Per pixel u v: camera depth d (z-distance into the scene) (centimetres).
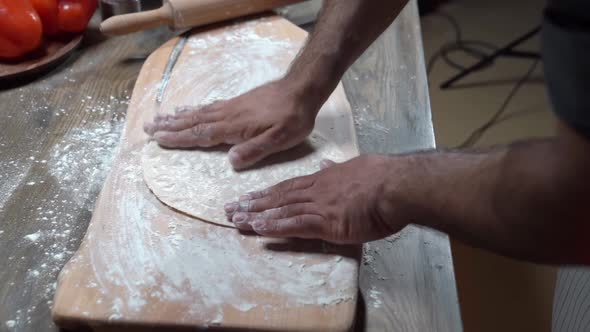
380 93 110
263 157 90
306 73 93
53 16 114
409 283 79
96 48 120
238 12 118
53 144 99
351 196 74
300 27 125
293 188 80
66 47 115
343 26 93
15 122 103
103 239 79
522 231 56
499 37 253
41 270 81
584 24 45
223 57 112
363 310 76
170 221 82
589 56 44
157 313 71
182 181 87
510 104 226
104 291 73
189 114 94
